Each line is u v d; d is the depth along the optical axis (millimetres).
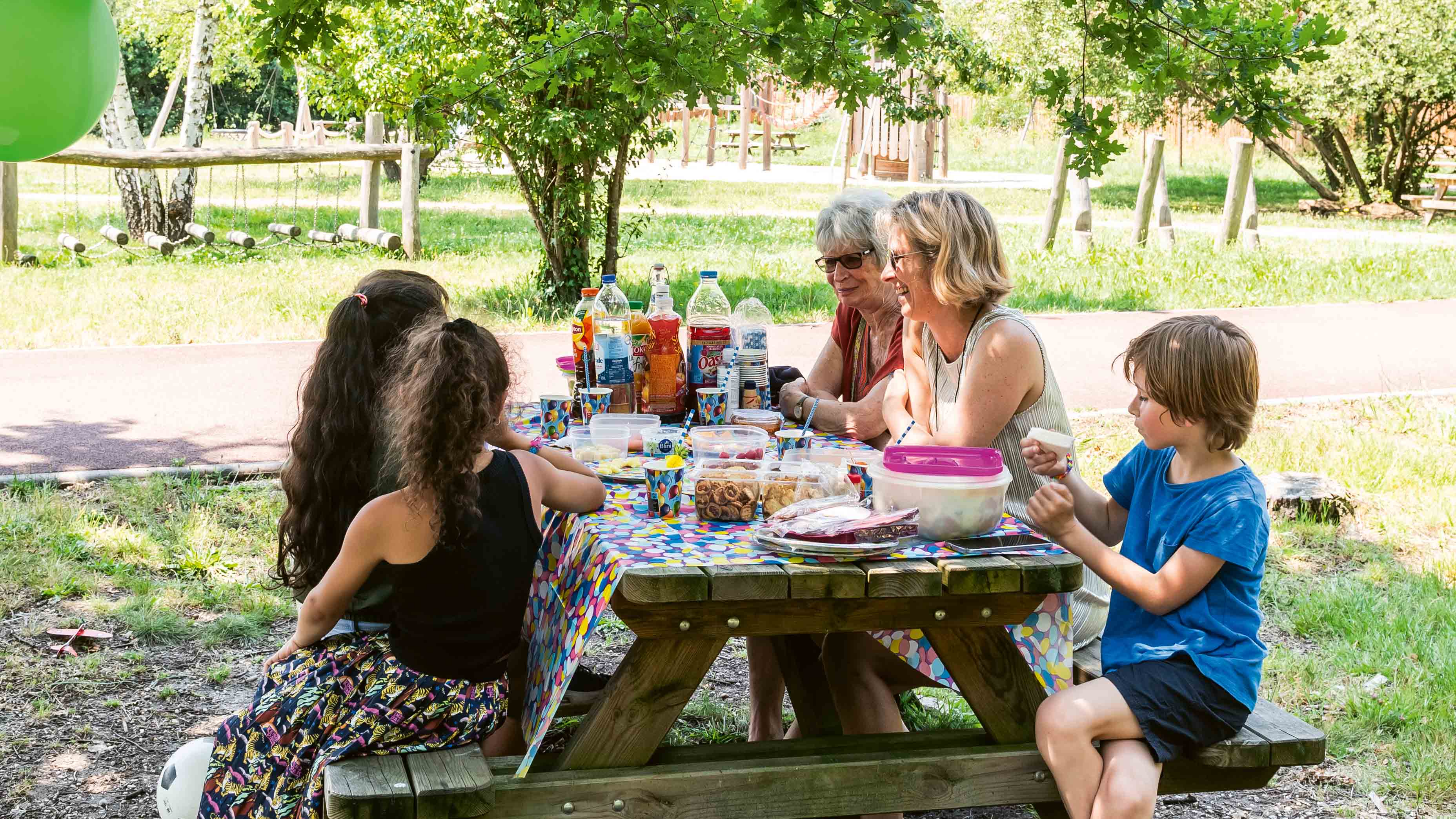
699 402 3727
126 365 8727
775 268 13648
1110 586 3039
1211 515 2725
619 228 12320
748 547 2645
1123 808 2537
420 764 2545
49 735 3762
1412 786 3582
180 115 37719
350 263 13977
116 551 5152
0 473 6164
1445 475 6445
